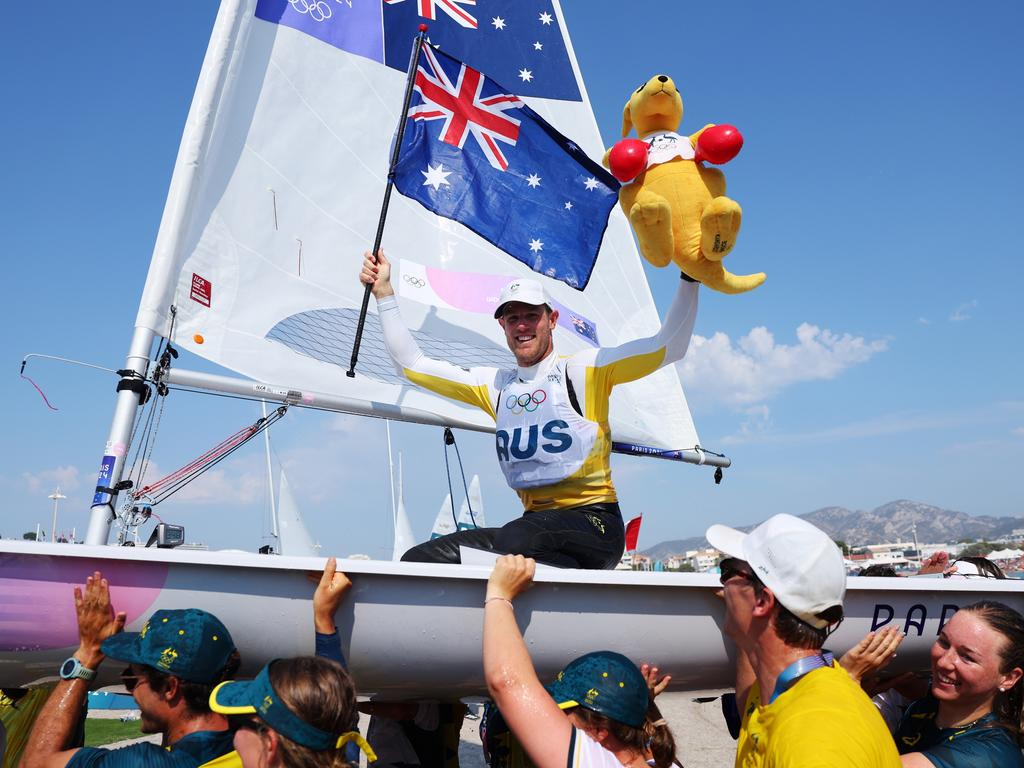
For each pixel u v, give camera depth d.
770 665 2.01
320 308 4.84
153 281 4.00
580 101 6.97
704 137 2.98
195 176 4.19
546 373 3.27
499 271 5.66
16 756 2.82
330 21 5.10
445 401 5.03
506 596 2.30
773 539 2.01
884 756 1.71
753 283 3.06
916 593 2.70
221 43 4.35
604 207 4.22
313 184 4.93
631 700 2.14
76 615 2.28
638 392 5.79
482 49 6.30
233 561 2.32
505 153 4.24
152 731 2.28
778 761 1.72
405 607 2.40
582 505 3.19
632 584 2.46
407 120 4.12
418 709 3.64
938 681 2.48
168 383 4.00
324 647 2.33
